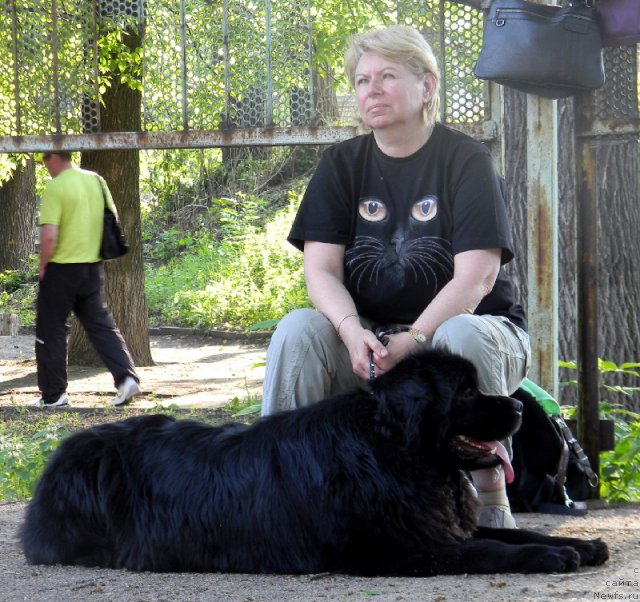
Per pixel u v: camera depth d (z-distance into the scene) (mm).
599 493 5250
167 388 11164
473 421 3473
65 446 3973
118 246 9977
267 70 6449
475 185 4059
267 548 3568
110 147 6793
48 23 7328
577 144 5113
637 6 4727
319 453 3521
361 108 4129
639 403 8195
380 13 8609
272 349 4102
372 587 3279
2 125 7363
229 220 23109
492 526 4027
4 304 21906
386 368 3854
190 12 6746
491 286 4059
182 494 3686
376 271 4199
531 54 4707
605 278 8219
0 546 4262
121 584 3471
